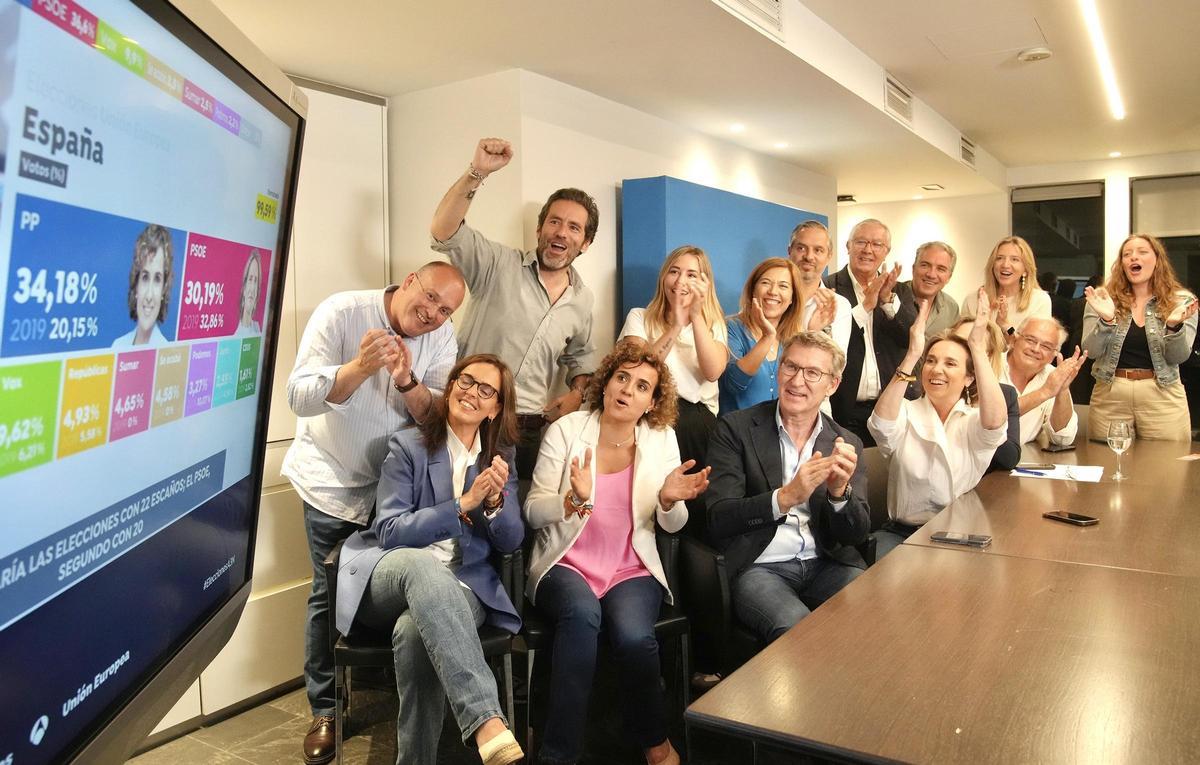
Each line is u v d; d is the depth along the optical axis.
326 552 2.62
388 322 2.54
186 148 0.97
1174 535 2.16
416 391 2.45
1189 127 6.30
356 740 2.69
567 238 3.09
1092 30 4.09
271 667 3.02
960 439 2.97
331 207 3.48
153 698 1.02
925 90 5.04
